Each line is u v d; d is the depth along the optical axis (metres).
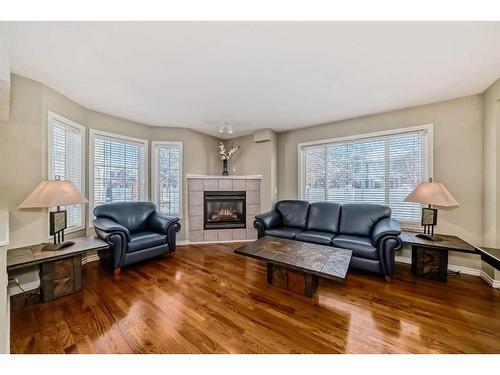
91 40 1.70
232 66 2.09
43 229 2.49
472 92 2.68
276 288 2.40
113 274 2.76
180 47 1.79
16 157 2.28
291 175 4.54
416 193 2.73
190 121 3.93
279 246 2.65
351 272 2.87
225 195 4.55
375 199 3.53
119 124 3.71
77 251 2.22
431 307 2.01
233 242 4.48
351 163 3.78
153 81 2.40
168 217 3.57
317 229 3.57
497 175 2.42
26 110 2.35
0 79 1.33
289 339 1.58
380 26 1.54
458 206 2.84
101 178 3.50
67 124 2.89
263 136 4.48
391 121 3.34
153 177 4.18
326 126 4.04
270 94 2.75
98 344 1.52
